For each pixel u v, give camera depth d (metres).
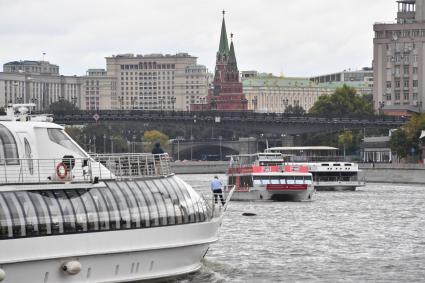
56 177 82.56
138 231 86.56
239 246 131.62
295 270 110.00
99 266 84.06
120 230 85.00
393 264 115.12
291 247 130.62
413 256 121.88
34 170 83.50
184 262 93.38
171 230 90.12
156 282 90.94
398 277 106.00
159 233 88.75
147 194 88.56
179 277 93.88
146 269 88.69
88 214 82.75
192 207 93.94
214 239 98.38
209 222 96.12
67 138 87.38
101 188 85.00
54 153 86.31
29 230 79.00
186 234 92.19
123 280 86.56
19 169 82.94
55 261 80.81
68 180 82.81
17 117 89.50
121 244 85.19
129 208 86.06
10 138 83.69
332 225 164.50
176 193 92.25
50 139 86.31
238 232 151.25
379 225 164.88
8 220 77.88
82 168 85.00
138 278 87.94
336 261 117.44
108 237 84.12
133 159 90.19
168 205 90.19
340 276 106.44
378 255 122.81
